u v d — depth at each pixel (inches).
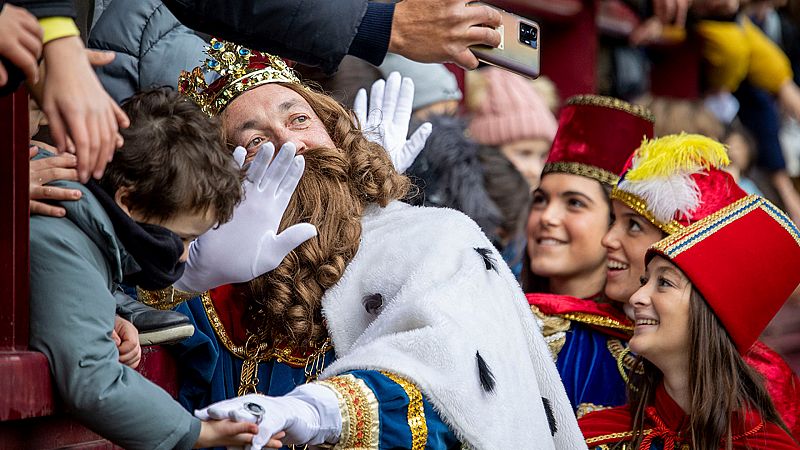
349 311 144.7
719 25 333.4
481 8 146.1
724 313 161.8
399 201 160.1
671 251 162.9
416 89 233.8
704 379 160.9
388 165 157.8
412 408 127.2
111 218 112.4
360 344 137.5
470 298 138.2
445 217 150.6
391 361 129.3
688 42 339.0
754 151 316.5
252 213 137.3
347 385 125.6
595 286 205.0
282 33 139.2
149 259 114.7
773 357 176.9
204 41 188.2
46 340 105.7
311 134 155.4
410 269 143.1
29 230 105.9
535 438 136.8
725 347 161.9
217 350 146.3
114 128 102.1
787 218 169.6
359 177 153.6
